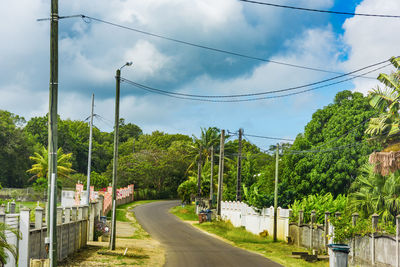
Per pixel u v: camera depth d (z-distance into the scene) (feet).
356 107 152.15
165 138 348.38
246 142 290.76
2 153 261.24
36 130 319.06
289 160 156.97
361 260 63.52
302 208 98.94
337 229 67.41
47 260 41.63
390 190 80.53
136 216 163.63
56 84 44.21
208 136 255.70
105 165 348.59
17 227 45.68
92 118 124.57
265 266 65.72
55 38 44.34
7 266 42.57
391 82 85.56
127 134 411.95
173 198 295.07
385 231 60.59
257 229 122.11
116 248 79.10
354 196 85.05
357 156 142.92
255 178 183.62
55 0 44.34
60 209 61.31
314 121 162.71
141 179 280.31
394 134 84.99
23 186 271.69
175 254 76.69
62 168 224.94
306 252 81.41
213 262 68.54
